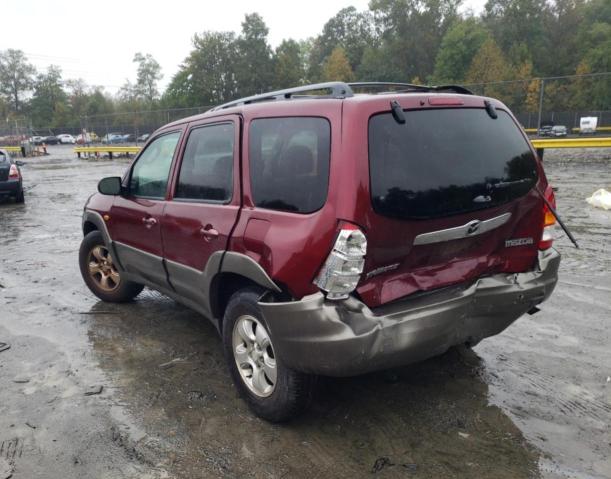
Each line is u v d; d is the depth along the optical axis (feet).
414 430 9.93
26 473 8.95
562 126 76.89
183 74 263.49
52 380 12.21
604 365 12.26
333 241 8.24
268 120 10.09
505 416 10.30
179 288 12.74
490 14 293.23
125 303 17.42
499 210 9.68
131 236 14.44
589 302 16.22
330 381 11.76
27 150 131.44
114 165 90.89
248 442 9.68
